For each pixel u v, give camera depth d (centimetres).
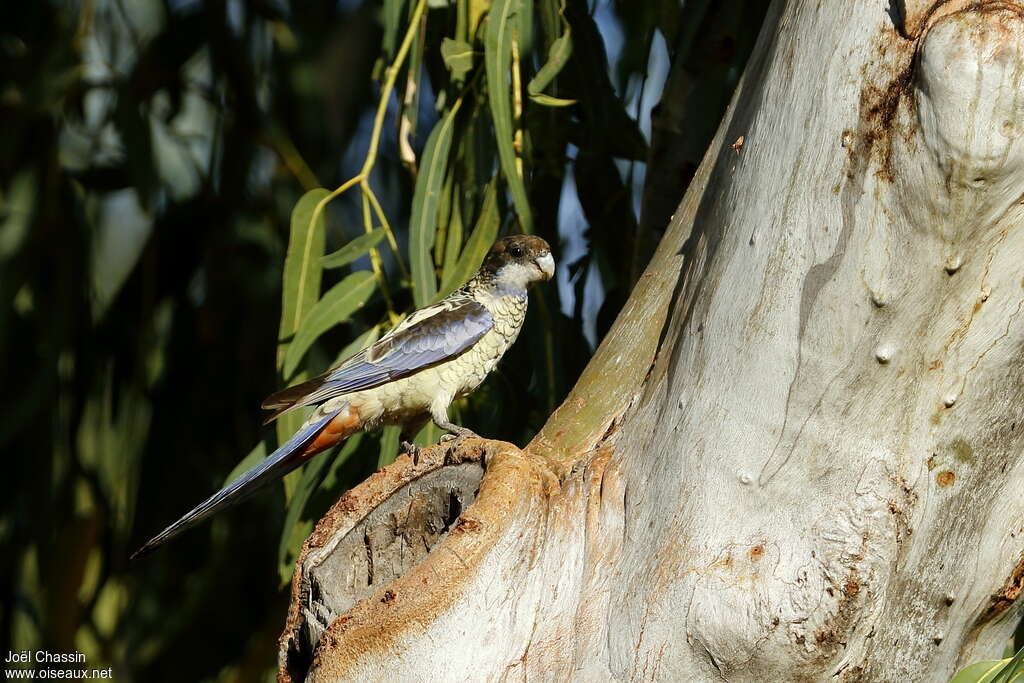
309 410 959
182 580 1238
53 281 1233
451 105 1015
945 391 606
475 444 701
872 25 594
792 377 616
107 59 1292
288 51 1353
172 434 1238
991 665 632
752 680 614
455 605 610
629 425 703
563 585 652
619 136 1072
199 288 1280
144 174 1201
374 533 707
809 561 605
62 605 1180
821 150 605
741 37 1065
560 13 1025
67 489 1206
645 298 780
